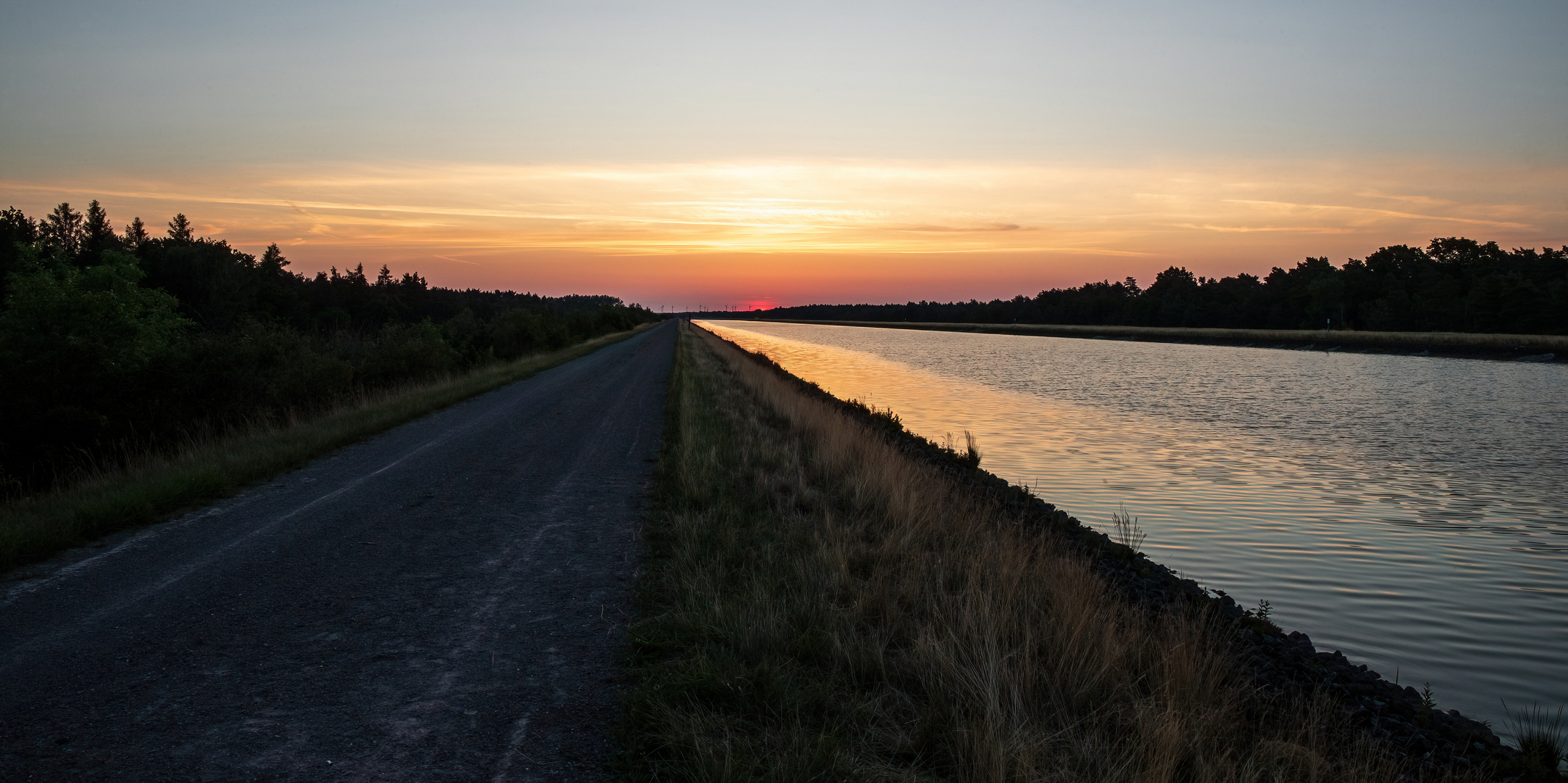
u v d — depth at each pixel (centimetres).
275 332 1794
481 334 4141
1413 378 4112
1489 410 2728
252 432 1302
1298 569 952
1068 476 1541
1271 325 11381
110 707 397
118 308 1197
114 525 772
